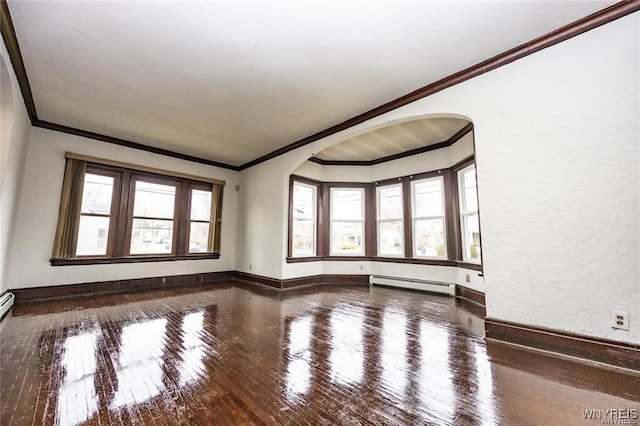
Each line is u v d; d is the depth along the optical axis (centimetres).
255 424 139
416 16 214
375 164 614
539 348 229
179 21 219
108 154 468
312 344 246
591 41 218
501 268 253
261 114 388
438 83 303
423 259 521
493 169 262
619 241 202
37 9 206
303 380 183
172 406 153
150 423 139
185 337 260
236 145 516
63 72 289
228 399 160
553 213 229
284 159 525
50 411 147
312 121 411
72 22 220
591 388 171
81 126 427
